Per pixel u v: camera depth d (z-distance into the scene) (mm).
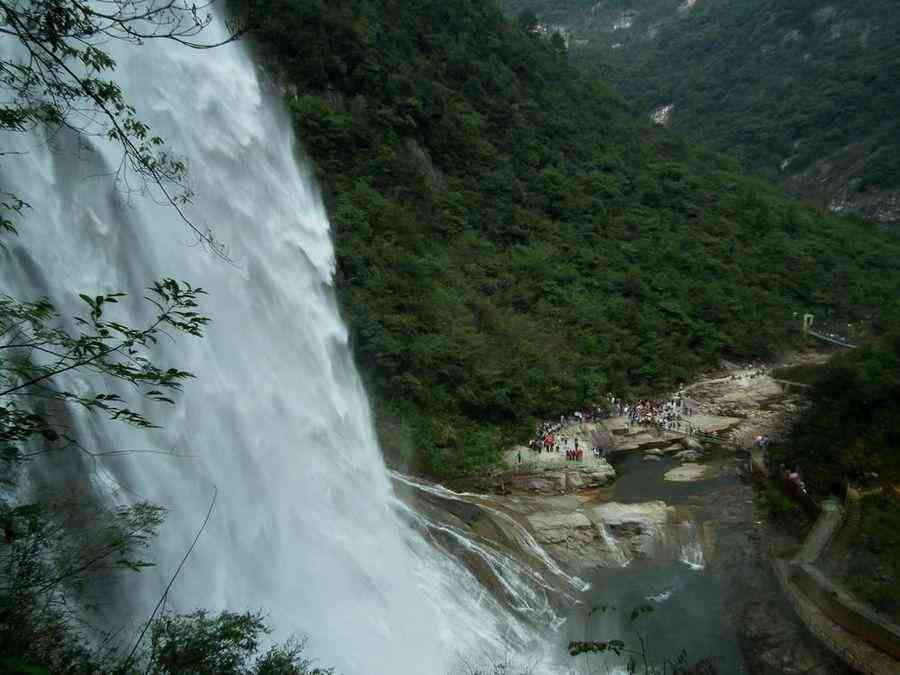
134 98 19469
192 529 14633
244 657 8250
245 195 24953
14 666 3516
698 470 32438
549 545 23609
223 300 20531
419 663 16484
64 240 15203
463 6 63469
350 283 31875
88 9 5699
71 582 8789
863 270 73375
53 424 11969
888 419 26062
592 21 198125
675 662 18156
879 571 19891
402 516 21766
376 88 43594
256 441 18656
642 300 51156
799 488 25578
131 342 5613
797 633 18672
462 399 32156
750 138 136750
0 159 14016
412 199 41906
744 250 65688
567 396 37000
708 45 164625
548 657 18406
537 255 47125
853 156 121125
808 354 56875
